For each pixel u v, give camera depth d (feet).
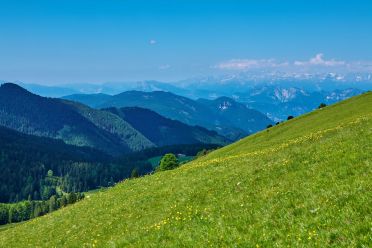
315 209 50.80
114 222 87.71
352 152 72.49
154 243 59.26
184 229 61.41
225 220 59.31
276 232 48.39
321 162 73.77
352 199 49.93
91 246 74.18
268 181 74.74
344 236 41.65
